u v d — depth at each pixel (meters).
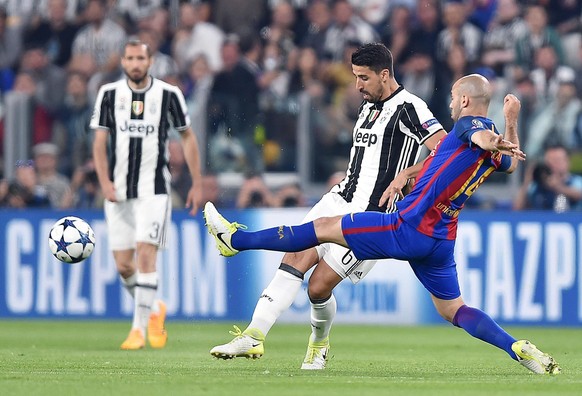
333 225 22.84
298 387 20.19
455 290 23.30
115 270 46.09
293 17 55.12
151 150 34.00
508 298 44.34
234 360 28.45
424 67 51.41
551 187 47.47
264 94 50.81
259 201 48.78
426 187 22.22
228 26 56.31
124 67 33.97
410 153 24.84
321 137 48.62
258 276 44.97
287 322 46.25
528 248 44.22
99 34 56.56
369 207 24.78
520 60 51.75
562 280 44.22
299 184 48.59
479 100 22.42
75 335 39.53
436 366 27.16
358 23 54.50
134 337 33.25
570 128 48.62
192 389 19.73
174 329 42.41
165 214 34.06
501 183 48.31
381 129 24.77
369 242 22.59
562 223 44.25
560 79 49.38
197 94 52.28
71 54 56.84
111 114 34.00
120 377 22.45
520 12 52.59
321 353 25.75
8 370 24.70
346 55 53.38
